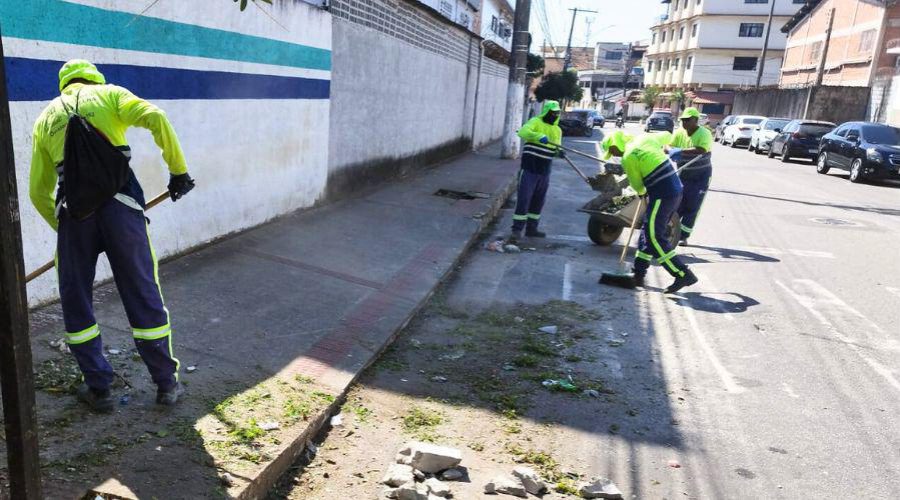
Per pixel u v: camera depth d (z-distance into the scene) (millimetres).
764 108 43781
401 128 12078
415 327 5555
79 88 3123
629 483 3471
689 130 8617
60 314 4410
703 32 63969
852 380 4832
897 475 3641
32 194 3221
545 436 3896
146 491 2801
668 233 7797
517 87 17406
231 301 5215
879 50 32781
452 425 3957
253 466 3102
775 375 4879
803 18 46938
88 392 3367
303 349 4613
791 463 3721
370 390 4316
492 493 3287
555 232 9750
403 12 11422
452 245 8055
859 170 17719
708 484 3490
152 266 3324
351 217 8617
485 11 27531
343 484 3295
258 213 7250
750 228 10516
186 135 5855
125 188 3184
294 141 7879
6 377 1970
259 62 6871
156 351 3373
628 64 86750
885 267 8164
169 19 5453
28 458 2062
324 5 8352
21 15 4113
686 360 5109
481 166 15516
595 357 5105
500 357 5016
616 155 7398
